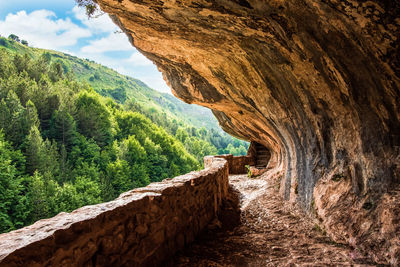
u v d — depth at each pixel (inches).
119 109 3796.8
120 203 77.0
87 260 61.4
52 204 1389.0
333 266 89.3
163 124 4630.9
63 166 1881.2
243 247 116.2
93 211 68.7
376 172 100.9
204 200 146.8
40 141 1813.5
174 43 151.3
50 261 51.5
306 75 120.0
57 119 2271.2
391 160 94.6
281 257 102.7
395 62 78.9
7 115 1947.6
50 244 52.3
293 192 179.9
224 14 98.3
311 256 100.0
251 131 382.6
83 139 2338.8
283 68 127.7
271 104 174.4
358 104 103.5
